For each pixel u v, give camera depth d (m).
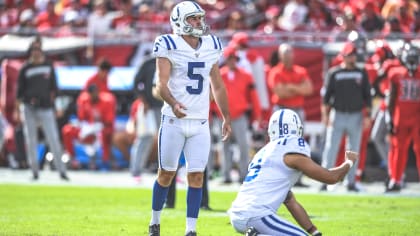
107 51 61.00
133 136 56.66
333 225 31.53
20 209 36.03
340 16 62.03
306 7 63.44
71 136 57.16
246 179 25.19
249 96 48.09
